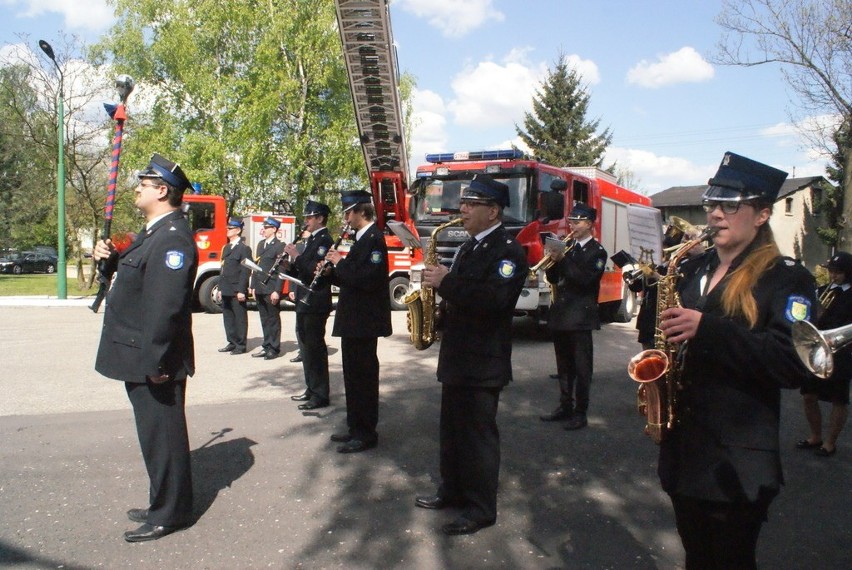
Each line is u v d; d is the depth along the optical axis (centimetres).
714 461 239
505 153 1084
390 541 384
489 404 398
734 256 251
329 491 455
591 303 616
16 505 423
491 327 395
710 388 243
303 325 658
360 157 2266
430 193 1086
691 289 264
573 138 4503
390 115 1268
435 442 562
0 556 358
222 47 2403
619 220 1372
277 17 2236
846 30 1608
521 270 388
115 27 2322
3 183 3391
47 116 2142
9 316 1423
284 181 2273
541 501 445
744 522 240
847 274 540
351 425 542
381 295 543
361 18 1128
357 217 541
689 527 253
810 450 569
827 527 415
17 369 849
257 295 941
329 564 356
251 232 1680
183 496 392
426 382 799
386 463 510
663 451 261
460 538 389
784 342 225
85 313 1486
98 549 368
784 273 237
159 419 381
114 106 433
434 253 464
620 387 789
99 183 2269
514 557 367
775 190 244
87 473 479
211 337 1145
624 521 416
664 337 257
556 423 631
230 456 520
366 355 536
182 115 2400
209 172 2211
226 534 389
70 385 760
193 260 376
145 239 375
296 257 686
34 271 3966
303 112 2302
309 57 2234
